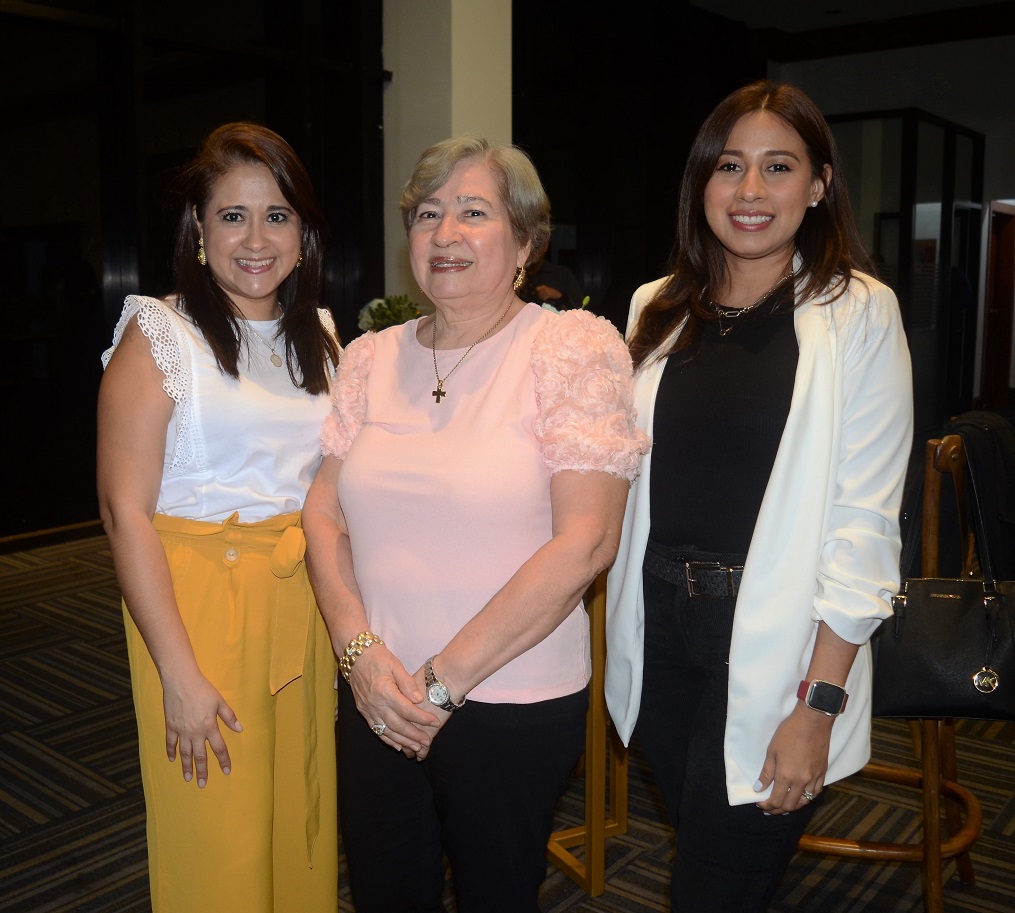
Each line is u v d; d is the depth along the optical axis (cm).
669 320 160
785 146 145
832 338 140
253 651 155
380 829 155
